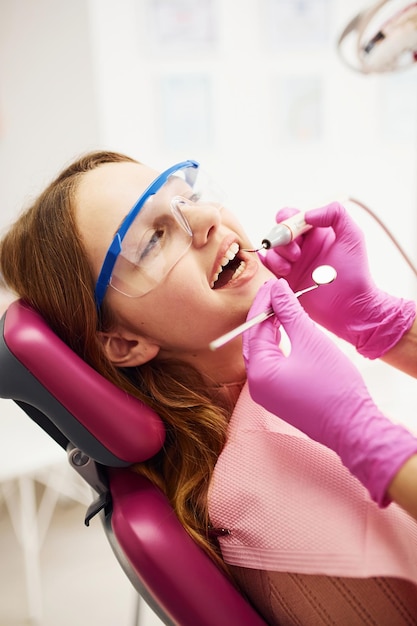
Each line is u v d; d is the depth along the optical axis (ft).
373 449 1.74
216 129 6.53
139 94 6.24
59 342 2.17
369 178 7.12
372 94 6.83
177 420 2.45
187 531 2.18
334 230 2.68
